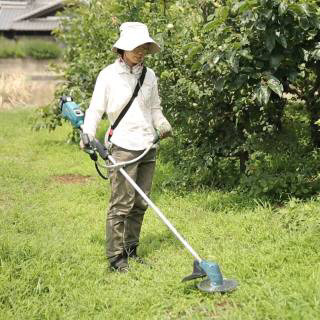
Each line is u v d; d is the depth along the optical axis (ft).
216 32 18.79
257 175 19.83
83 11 32.68
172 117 22.53
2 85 58.34
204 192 21.44
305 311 11.71
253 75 18.40
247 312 12.10
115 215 15.39
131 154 15.17
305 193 19.44
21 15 125.18
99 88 15.19
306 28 17.84
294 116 26.81
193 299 13.24
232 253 15.37
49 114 33.06
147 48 15.19
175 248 16.80
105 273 15.34
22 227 19.13
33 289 14.01
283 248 15.60
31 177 26.73
